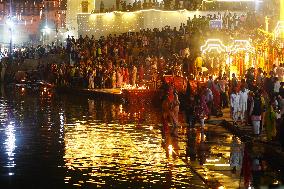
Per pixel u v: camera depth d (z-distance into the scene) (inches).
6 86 3097.9
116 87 2493.8
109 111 1891.0
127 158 1096.2
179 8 2812.5
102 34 3053.6
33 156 1118.4
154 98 2110.0
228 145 1231.5
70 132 1417.3
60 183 915.4
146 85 2225.6
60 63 3019.2
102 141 1285.7
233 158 1088.2
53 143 1259.2
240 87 1473.9
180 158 1095.0
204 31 2358.5
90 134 1386.6
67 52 2940.5
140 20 2856.8
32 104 2129.7
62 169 1008.2
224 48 1969.7
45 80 3036.4
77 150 1176.8
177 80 1865.2
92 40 2770.7
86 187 890.1
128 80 2454.5
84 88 2573.8
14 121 1635.1
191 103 1497.3
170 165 1034.7
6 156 1119.6
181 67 2118.6
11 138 1330.0
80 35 2977.4
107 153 1144.8
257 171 962.1
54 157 1106.7
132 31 2903.5
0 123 1592.0
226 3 2773.1
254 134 1283.2
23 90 2837.1
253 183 889.5
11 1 4352.9
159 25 2812.5
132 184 903.7
